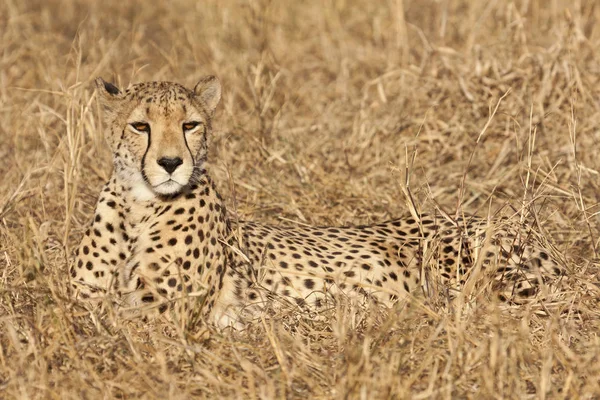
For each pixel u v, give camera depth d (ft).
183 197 31.24
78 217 39.55
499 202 41.19
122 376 26.23
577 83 45.42
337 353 28.12
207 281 31.24
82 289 31.14
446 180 43.80
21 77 55.88
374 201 42.09
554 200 40.42
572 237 37.76
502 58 49.75
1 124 48.52
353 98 52.54
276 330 29.99
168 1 69.77
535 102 46.03
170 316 30.12
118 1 69.97
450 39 56.95
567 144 43.93
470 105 47.21
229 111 46.65
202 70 56.18
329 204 41.86
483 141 45.62
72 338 28.07
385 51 58.70
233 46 58.85
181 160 30.45
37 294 29.68
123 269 31.14
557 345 28.37
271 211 41.50
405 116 47.57
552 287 32.81
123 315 30.22
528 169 35.55
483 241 33.42
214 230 31.94
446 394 25.02
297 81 57.77
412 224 36.27
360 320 30.53
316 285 33.35
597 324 30.09
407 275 34.37
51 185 41.32
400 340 28.12
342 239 35.01
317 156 45.57
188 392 25.95
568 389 25.58
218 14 64.03
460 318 28.68
